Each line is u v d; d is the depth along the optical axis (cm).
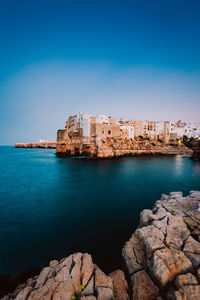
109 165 4319
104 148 5491
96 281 492
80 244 909
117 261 742
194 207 872
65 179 2777
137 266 530
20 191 2070
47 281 489
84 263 560
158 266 460
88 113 6028
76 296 454
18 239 970
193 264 476
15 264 752
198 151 5666
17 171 3566
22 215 1331
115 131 6038
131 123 8212
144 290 454
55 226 1134
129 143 6569
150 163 4694
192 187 2269
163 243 555
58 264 576
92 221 1211
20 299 451
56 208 1484
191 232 630
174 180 2692
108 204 1582
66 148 6456
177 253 500
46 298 435
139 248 597
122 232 1044
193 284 404
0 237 994
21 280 641
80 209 1457
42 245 905
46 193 1973
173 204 919
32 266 738
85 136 5744
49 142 15125
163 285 434
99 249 856
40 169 3794
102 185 2367
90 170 3628
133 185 2366
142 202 1644
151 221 739
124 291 481
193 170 3628
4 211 1419
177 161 5134
